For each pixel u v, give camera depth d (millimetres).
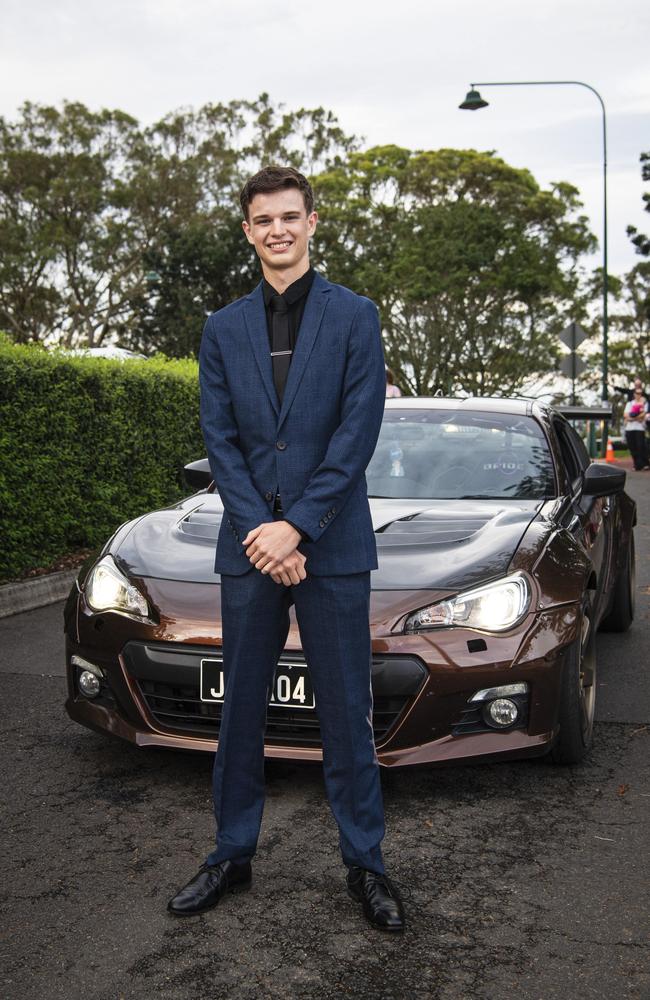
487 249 31672
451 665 2869
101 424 7594
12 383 6504
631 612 5531
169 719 3092
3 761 3393
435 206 34344
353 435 2193
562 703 3119
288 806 2977
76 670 3295
